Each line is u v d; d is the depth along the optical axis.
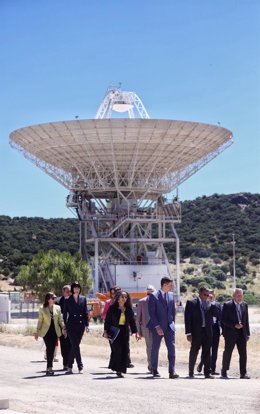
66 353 21.97
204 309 20.19
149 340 21.73
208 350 20.27
